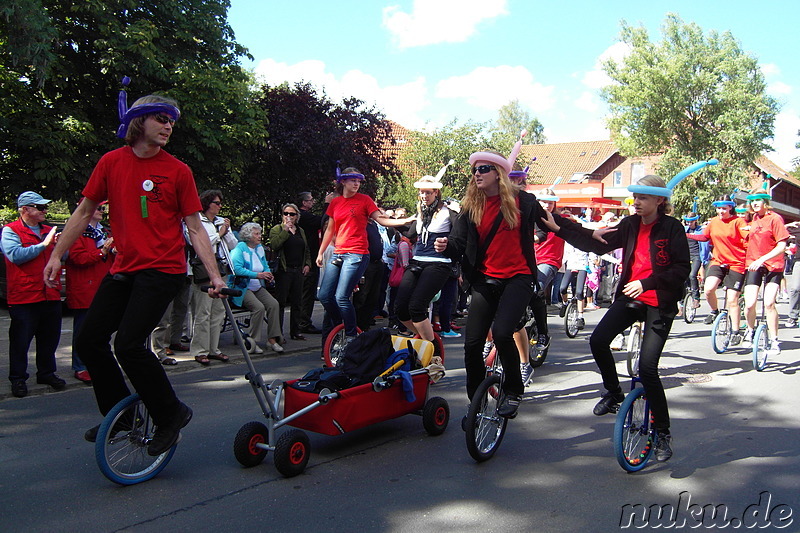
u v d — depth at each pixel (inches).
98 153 576.4
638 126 1430.9
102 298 152.0
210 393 247.9
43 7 487.8
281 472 164.9
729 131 1323.8
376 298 349.1
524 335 247.4
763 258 301.9
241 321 356.8
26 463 175.0
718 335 340.8
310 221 384.8
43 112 527.5
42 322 245.6
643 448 175.8
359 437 200.1
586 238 186.7
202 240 156.4
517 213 176.1
